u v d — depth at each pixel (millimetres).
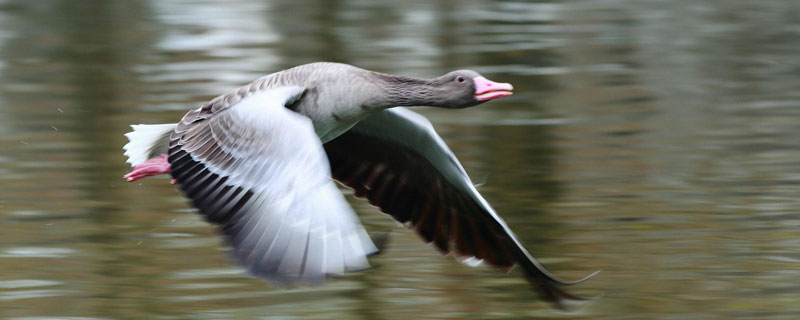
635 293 11977
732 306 11578
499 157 18094
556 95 23766
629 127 20500
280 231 7281
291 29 32812
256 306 11484
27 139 18938
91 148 18281
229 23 33781
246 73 25609
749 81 25609
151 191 15758
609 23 34594
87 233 13758
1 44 29938
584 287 12133
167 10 36531
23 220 14227
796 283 12125
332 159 10234
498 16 35844
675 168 17281
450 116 21562
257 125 8117
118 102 22250
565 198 15602
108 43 30172
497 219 9352
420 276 12523
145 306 11375
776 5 38531
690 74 26500
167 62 27297
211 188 8023
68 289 11859
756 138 19516
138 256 12922
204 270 12523
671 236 13758
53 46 29703
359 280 12375
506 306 11648
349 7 37500
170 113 21109
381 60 27672
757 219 14477
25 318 11055
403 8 37281
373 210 15117
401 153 9914
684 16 36125
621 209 14992
